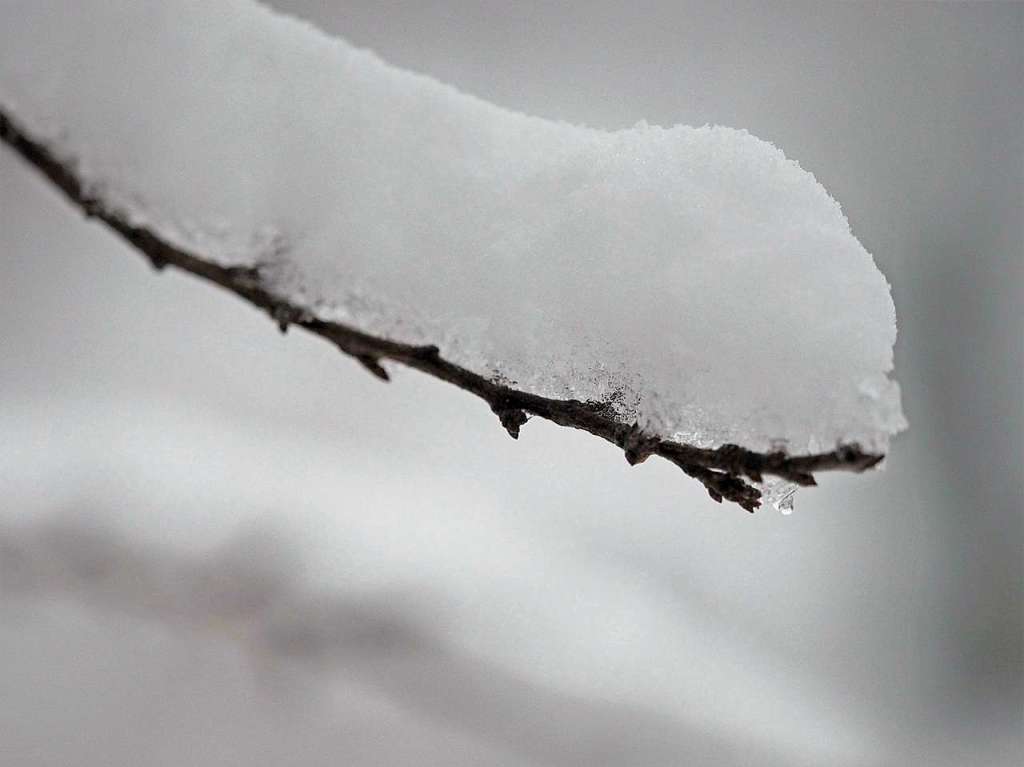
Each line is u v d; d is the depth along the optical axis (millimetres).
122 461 2279
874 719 2719
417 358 437
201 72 446
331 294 442
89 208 445
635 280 431
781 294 422
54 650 1495
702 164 439
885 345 416
